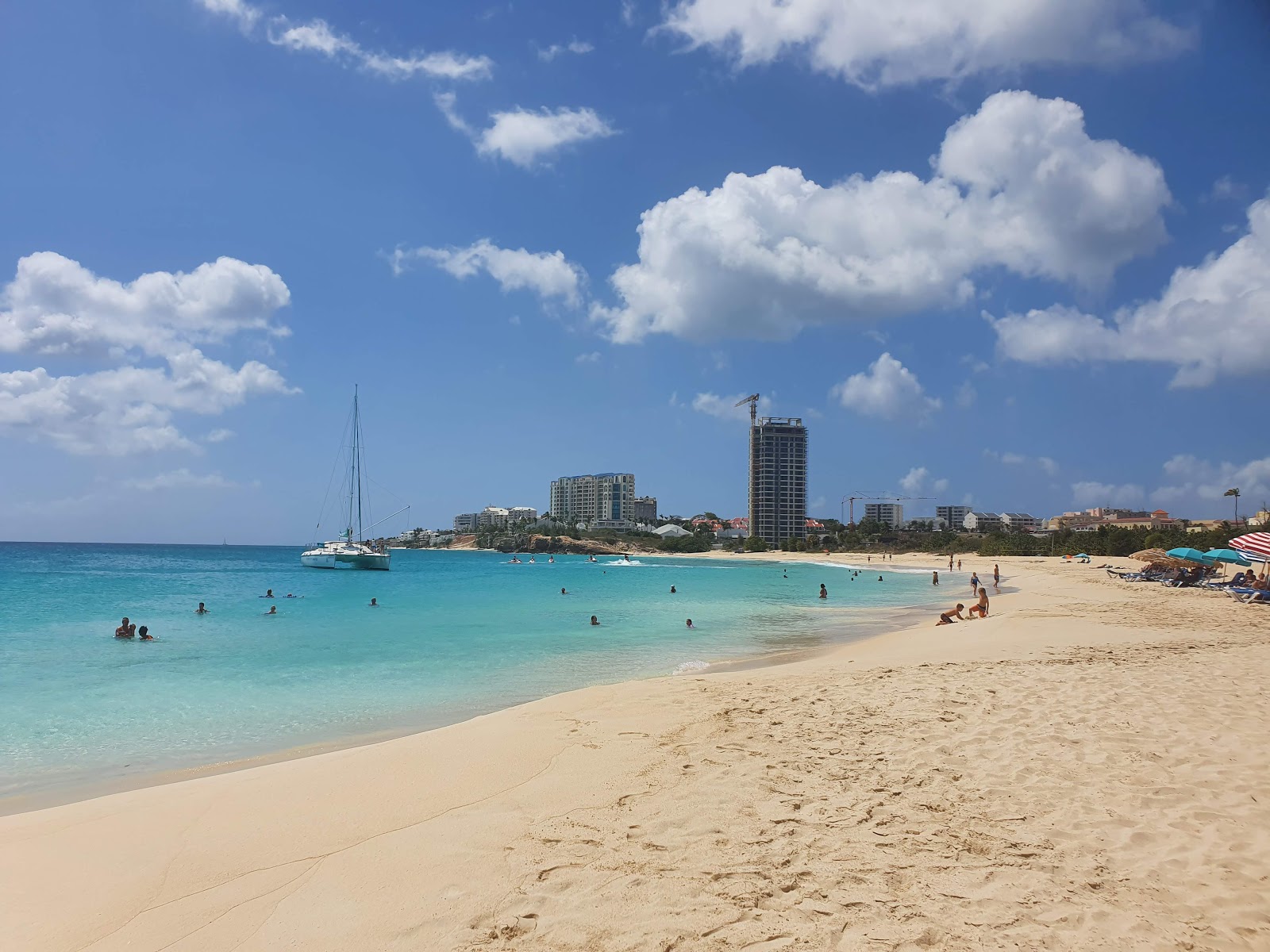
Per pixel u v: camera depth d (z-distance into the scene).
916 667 14.58
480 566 118.12
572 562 143.25
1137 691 10.89
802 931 4.57
